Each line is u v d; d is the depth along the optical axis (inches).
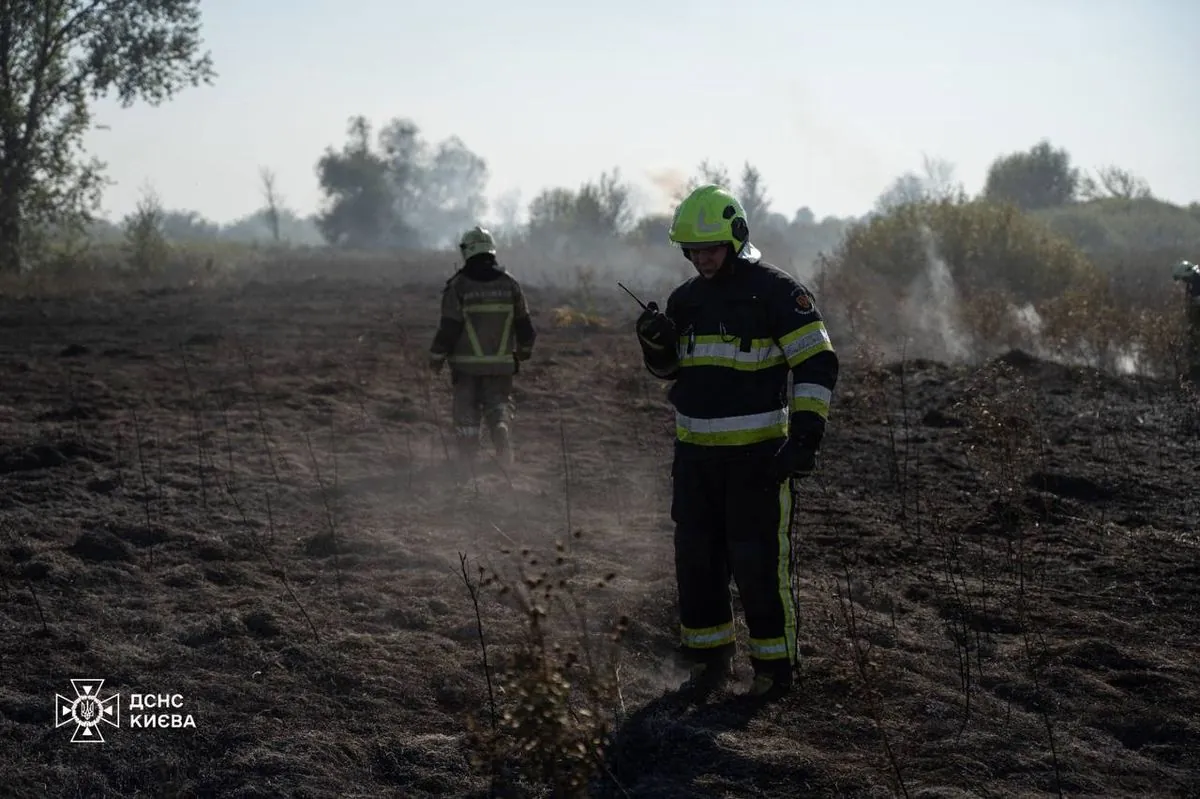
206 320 761.0
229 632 203.6
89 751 161.2
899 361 548.1
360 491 305.1
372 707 176.9
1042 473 314.0
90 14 1299.2
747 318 179.0
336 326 718.5
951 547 260.2
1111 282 880.3
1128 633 207.0
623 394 460.1
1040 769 155.1
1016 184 2501.2
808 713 173.5
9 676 184.1
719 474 181.5
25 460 328.2
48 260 1296.8
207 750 163.0
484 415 346.0
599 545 257.9
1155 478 325.4
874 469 333.7
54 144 1262.3
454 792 151.6
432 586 229.8
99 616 212.4
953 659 194.7
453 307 332.8
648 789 150.5
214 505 290.5
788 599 180.7
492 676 186.9
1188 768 157.4
